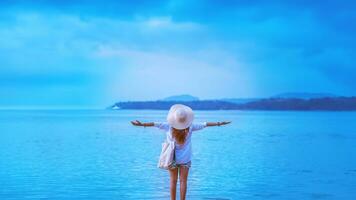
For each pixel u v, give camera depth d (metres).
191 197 10.46
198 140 29.62
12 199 10.27
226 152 21.22
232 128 47.94
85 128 46.53
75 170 14.83
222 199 10.27
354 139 30.17
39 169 15.05
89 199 10.23
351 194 10.85
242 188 11.59
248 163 16.92
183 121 7.93
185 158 8.16
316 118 96.44
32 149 22.38
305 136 33.69
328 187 11.76
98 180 12.77
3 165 16.06
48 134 35.72
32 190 11.28
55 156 19.16
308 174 14.03
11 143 26.25
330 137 32.47
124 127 49.44
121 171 14.58
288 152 21.17
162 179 12.90
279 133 37.94
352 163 16.84
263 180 12.85
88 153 20.50
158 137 32.50
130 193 10.88
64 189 11.40
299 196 10.62
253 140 29.58
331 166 15.98
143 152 21.08
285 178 13.18
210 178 13.20
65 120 77.69
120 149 22.62
